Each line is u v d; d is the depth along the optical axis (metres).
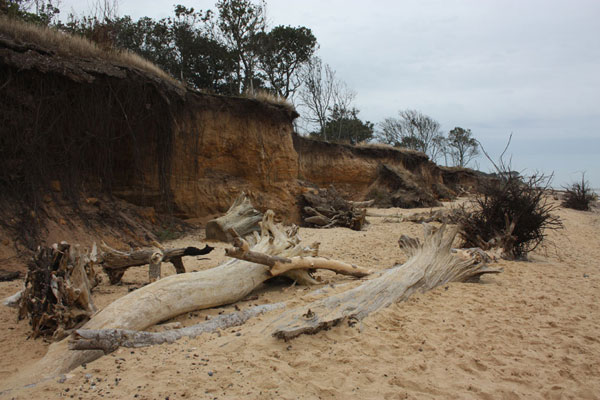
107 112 11.85
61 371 3.47
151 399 3.01
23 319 5.13
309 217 17.86
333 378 3.48
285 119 18.86
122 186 13.10
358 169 29.78
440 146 64.25
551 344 4.45
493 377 3.69
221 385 3.26
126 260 6.78
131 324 4.29
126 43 26.89
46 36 11.13
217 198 15.74
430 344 4.28
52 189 10.53
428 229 8.15
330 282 7.23
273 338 4.20
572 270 9.29
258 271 6.27
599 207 36.00
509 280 7.68
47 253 4.69
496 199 11.33
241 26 29.97
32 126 10.16
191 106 15.29
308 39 35.62
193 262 9.10
